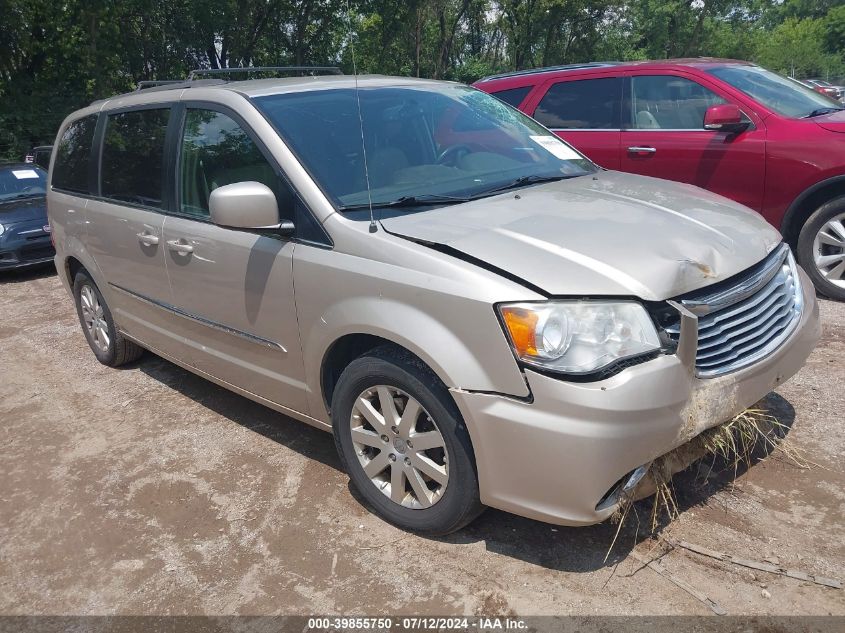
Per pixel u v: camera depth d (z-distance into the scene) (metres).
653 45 42.38
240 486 3.37
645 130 5.95
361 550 2.82
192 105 3.68
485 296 2.36
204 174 3.52
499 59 41.41
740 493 2.94
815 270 5.23
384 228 2.76
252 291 3.20
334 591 2.61
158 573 2.80
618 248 2.51
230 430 3.96
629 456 2.27
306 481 3.36
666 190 3.37
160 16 23.94
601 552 2.68
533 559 2.68
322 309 2.86
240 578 2.72
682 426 2.38
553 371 2.27
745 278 2.67
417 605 2.50
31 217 8.38
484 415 2.39
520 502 2.44
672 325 2.38
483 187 3.27
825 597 2.36
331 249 2.84
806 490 2.93
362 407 2.88
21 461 3.82
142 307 4.21
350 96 3.56
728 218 3.01
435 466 2.67
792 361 2.84
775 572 2.49
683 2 40.78
